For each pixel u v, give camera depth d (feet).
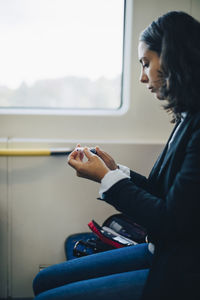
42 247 5.40
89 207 5.35
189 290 2.72
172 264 2.78
